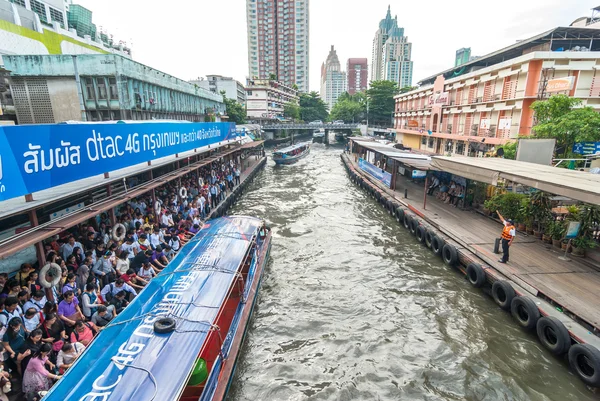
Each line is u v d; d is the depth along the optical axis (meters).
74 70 15.61
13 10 19.66
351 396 7.20
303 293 11.14
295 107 86.00
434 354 8.37
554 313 8.26
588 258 10.87
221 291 7.04
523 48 25.78
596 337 7.36
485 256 11.15
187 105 28.98
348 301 10.69
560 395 7.04
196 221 13.27
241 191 24.31
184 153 15.49
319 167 39.75
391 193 21.39
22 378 5.59
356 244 15.30
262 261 11.72
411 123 42.38
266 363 8.09
